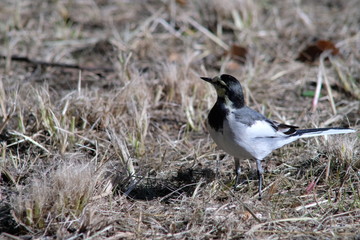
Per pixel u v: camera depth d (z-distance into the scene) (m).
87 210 8.34
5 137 10.94
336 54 15.18
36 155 10.39
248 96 13.02
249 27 16.97
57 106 11.56
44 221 8.16
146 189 9.62
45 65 14.67
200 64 15.03
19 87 12.89
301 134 9.70
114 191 9.28
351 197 9.27
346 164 10.00
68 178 8.41
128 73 13.36
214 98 12.77
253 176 10.16
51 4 18.16
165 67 13.16
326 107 12.97
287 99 13.42
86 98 11.65
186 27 16.97
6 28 16.11
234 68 14.82
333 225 8.45
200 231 8.22
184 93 12.67
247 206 8.96
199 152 11.00
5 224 8.27
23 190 8.95
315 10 18.48
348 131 9.88
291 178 9.87
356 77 14.31
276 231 8.24
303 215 8.75
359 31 16.80
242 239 8.11
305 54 15.29
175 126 12.12
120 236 8.09
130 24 17.19
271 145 9.32
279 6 18.61
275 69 14.92
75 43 16.05
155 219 8.62
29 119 11.46
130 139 11.07
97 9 17.84
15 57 14.77
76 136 11.05
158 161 10.55
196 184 9.66
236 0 17.19
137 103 12.12
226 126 9.02
